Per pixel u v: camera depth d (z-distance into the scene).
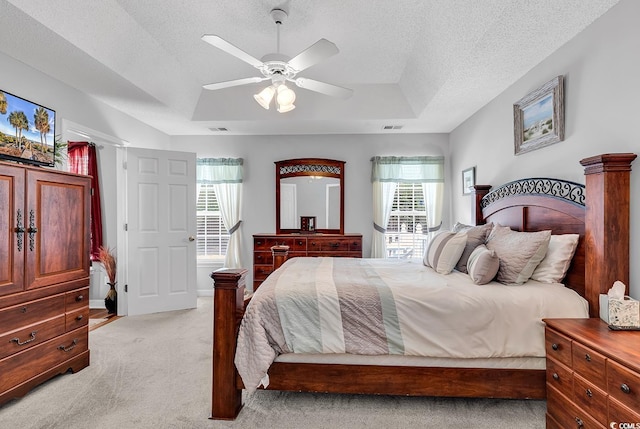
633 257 1.87
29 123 2.62
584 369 1.58
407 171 5.08
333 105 4.22
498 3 2.05
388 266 3.06
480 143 3.88
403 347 1.98
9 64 2.60
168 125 4.65
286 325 2.02
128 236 4.12
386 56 3.33
